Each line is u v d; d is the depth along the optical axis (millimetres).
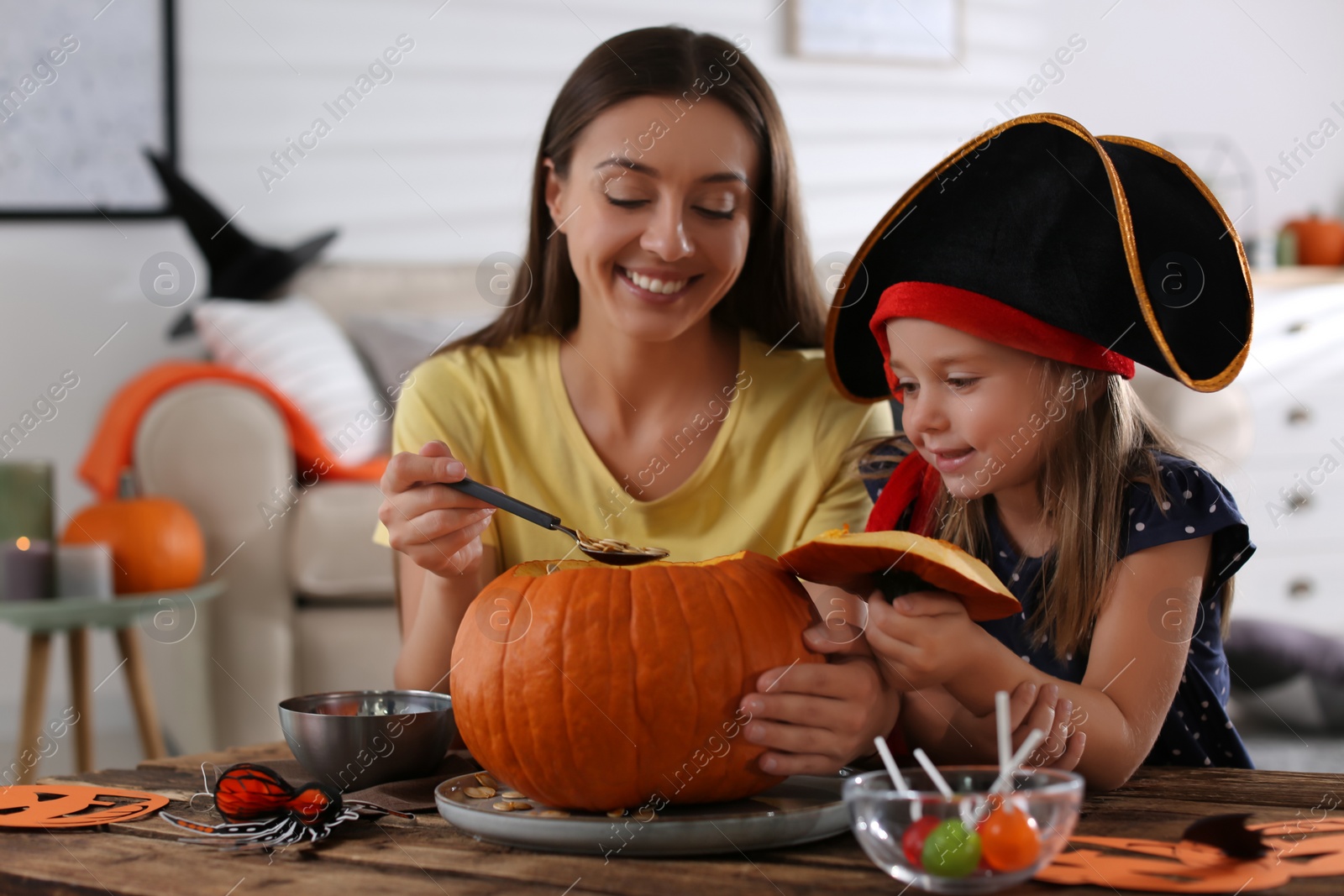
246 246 2852
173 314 2969
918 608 747
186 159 3023
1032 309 933
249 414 2271
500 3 3197
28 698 2154
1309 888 572
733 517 1247
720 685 704
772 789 773
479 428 1253
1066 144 933
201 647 2238
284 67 3072
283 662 2248
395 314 2924
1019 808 562
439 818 748
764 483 1251
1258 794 790
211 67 3031
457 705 752
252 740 2230
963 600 756
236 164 3053
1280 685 2492
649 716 694
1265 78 3850
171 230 3008
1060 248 938
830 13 3463
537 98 3242
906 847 567
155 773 896
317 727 816
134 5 2984
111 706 2816
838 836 698
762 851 664
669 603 721
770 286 1282
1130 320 946
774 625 736
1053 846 565
